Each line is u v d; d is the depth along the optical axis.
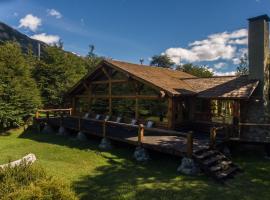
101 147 17.00
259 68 17.53
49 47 30.92
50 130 23.58
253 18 17.75
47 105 30.03
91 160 14.57
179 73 26.19
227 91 17.55
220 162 12.80
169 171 12.70
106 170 12.88
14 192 6.23
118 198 9.71
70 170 12.65
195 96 18.94
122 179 11.62
